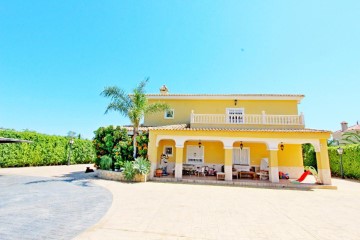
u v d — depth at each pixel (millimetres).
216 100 21891
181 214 7219
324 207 8727
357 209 8422
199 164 20109
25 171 18812
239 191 12352
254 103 21266
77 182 13719
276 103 20984
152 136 16750
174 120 22031
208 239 5074
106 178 15906
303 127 17219
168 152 20453
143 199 9398
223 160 19875
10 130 21016
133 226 5848
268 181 15758
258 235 5430
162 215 7023
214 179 16062
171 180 15625
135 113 16188
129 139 17312
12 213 6781
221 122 18578
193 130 16156
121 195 10156
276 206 8766
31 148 22672
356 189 13891
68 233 5168
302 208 8492
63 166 25516
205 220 6602
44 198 9016
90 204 8242
